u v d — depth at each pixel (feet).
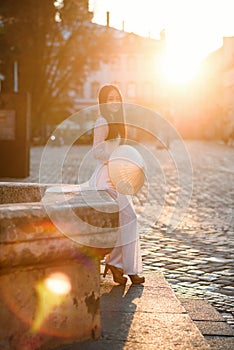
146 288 16.24
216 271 20.27
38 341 10.78
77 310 11.41
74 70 143.43
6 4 104.47
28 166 62.49
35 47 126.52
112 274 17.28
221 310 15.72
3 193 14.90
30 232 10.12
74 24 137.18
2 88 83.66
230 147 155.63
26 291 10.50
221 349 11.94
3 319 10.19
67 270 11.13
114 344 11.51
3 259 9.80
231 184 56.18
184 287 18.11
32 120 140.46
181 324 12.94
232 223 31.71
